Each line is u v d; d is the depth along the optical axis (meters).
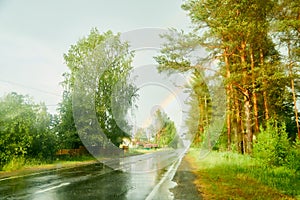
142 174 14.66
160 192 9.14
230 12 15.91
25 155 22.16
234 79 20.06
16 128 20.72
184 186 10.38
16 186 10.53
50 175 14.62
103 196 8.46
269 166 14.95
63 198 8.13
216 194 8.64
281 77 19.17
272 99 32.34
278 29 16.06
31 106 23.25
